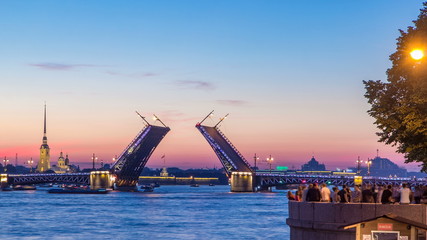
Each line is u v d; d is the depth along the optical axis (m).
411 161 44.47
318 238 36.31
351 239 34.66
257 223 108.50
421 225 27.19
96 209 153.50
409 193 36.72
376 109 41.56
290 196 40.88
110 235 90.50
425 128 38.19
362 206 34.81
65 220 118.31
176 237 86.75
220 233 91.56
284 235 88.00
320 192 38.53
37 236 89.75
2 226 105.62
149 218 122.25
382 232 27.59
